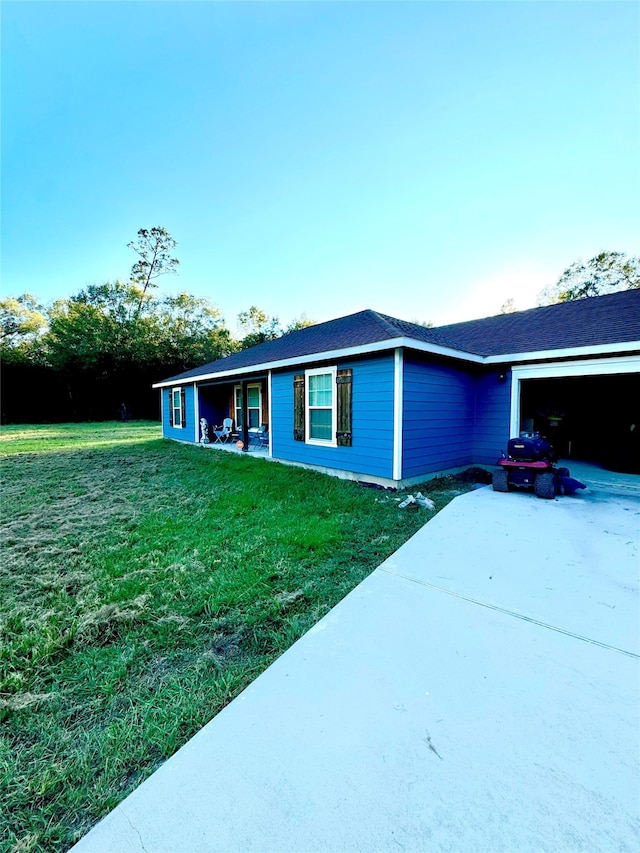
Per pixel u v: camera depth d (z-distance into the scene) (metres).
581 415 9.71
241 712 1.77
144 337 25.64
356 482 6.57
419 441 6.41
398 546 3.81
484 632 2.34
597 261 26.33
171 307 30.98
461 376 7.43
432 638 2.29
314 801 1.35
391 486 6.13
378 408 6.25
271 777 1.44
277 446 8.60
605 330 6.61
